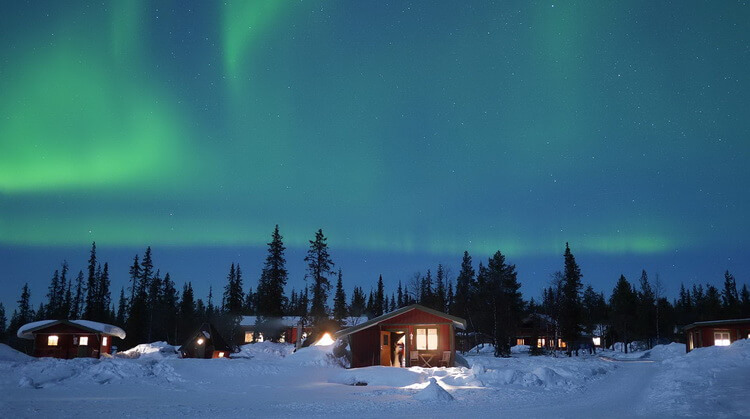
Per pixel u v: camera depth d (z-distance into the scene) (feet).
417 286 304.09
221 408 60.08
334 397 71.97
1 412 53.16
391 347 128.57
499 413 56.44
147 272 323.98
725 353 117.60
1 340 237.25
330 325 262.06
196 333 175.32
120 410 56.80
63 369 86.28
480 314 242.37
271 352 191.62
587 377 96.27
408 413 56.90
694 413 50.39
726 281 323.78
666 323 295.28
